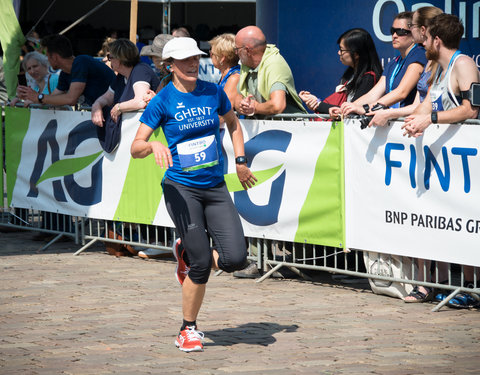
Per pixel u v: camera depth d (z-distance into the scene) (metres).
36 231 16.56
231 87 12.48
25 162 15.63
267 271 12.56
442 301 10.29
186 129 8.45
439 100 10.16
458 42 10.03
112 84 13.92
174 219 8.50
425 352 8.34
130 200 13.77
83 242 14.77
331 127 11.27
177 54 8.21
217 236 8.55
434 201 10.22
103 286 11.76
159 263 13.67
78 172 14.61
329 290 11.54
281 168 11.90
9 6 20.36
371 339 8.87
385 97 11.20
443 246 10.19
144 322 9.70
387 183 10.72
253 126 12.18
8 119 15.88
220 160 8.71
